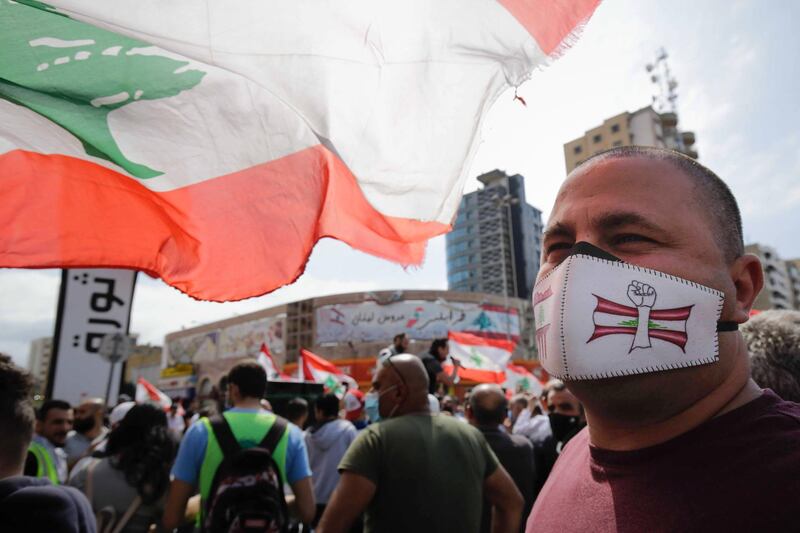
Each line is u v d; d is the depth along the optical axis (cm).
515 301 3597
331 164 166
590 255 80
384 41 147
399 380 226
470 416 370
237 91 160
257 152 162
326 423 445
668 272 76
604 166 86
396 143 153
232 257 162
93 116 151
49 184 156
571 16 135
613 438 83
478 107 147
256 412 282
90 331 691
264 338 3981
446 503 197
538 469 368
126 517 270
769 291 6662
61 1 135
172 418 1095
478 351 942
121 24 139
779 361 136
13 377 146
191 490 262
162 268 161
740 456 67
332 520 191
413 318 3297
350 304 3400
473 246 7056
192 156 159
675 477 71
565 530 85
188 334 4697
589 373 77
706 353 73
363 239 169
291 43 146
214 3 143
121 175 159
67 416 382
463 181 152
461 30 144
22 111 153
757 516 61
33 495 135
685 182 81
